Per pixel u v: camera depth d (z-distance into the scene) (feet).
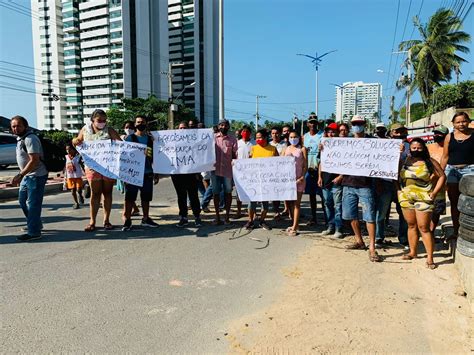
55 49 343.67
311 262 16.90
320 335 10.85
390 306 12.65
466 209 13.84
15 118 18.83
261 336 10.77
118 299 12.92
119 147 21.30
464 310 12.43
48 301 12.66
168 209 29.58
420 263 16.70
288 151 22.16
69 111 342.44
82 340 10.39
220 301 12.93
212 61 377.71
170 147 22.63
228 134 23.52
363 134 19.40
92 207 21.88
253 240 20.43
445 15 105.29
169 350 10.03
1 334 10.59
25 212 20.56
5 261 16.51
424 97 116.06
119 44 305.94
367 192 17.63
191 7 365.40
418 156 16.20
